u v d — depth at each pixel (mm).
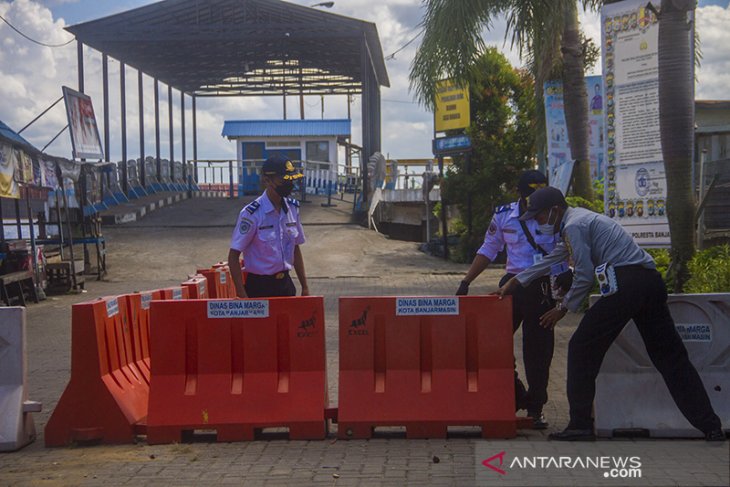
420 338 5926
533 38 13578
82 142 19125
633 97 11398
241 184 33312
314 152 33250
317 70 32875
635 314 5363
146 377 6617
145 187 30547
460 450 5500
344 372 5922
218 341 5980
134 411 6133
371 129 31625
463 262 20203
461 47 12922
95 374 5969
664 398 5773
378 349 5949
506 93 21078
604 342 5438
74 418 5953
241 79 34344
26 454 5754
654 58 11102
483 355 5871
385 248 21578
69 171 16641
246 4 26531
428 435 5812
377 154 28703
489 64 20469
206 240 22047
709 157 16531
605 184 11766
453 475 4926
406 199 26859
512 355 5871
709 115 22703
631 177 11508
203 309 5992
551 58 15297
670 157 10312
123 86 28672
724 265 9625
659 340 5453
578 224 5410
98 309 6031
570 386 5570
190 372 6004
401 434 5969
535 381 5938
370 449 5582
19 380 6059
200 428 5867
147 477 5066
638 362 5832
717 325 5777
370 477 4922
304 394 5902
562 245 5668
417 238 27359
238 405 5879
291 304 5984
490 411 5766
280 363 5988
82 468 5316
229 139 33531
